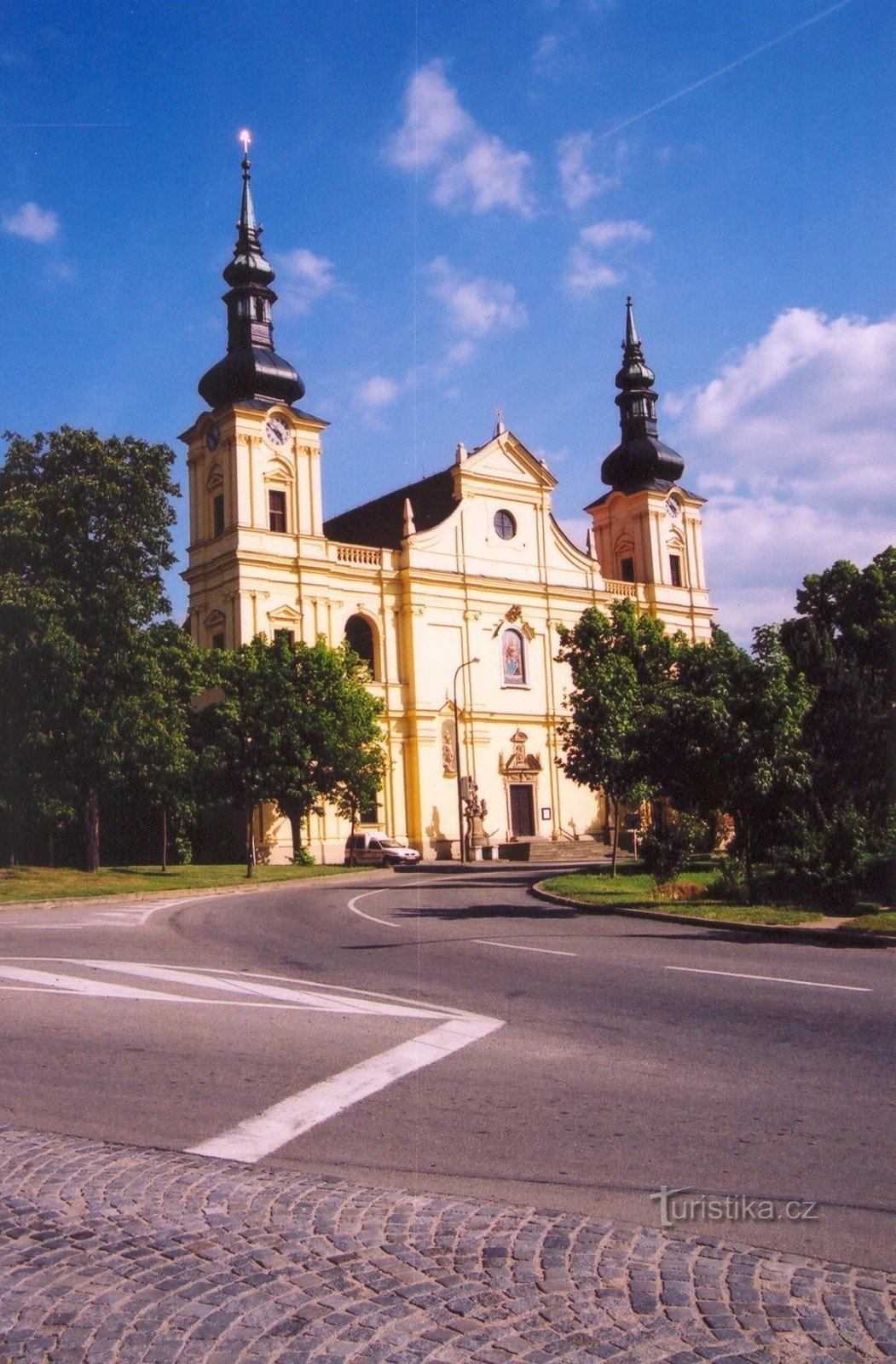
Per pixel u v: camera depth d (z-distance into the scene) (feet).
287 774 165.48
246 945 60.95
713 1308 15.60
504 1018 36.88
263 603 196.13
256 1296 16.17
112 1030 35.40
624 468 258.57
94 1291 16.48
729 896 83.05
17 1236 18.71
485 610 225.56
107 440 137.39
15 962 52.60
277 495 201.98
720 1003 38.96
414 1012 38.11
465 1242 18.01
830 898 73.41
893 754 93.15
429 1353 14.47
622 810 224.53
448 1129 24.39
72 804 127.85
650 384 261.24
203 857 191.83
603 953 54.85
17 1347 14.89
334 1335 14.97
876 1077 28.07
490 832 220.23
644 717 82.89
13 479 135.44
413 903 94.99
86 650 128.16
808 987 42.22
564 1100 26.50
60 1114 26.22
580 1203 19.97
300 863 177.99
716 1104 25.90
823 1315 15.37
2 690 122.72
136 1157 22.90
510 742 225.35
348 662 178.60
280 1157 22.91
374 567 213.66
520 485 234.38
